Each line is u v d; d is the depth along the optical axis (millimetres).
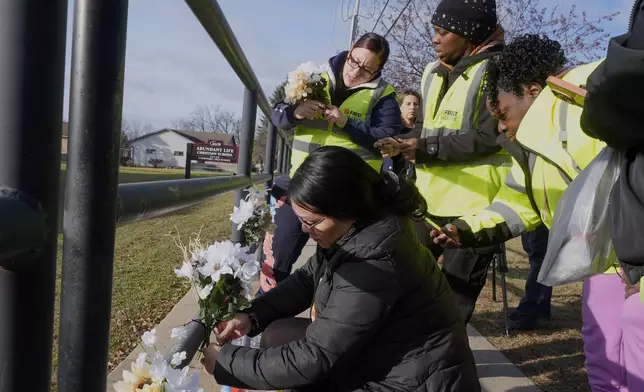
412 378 1734
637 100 1232
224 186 1922
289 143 5871
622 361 2404
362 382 1791
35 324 677
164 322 3863
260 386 1683
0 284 658
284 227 3035
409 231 1750
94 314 781
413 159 3023
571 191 1668
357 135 3107
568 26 12609
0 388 664
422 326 1735
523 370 3643
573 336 4336
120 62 787
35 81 648
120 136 804
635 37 1248
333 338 1644
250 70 2363
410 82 14031
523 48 2182
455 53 3084
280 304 2066
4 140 642
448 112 3029
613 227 1426
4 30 638
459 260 2965
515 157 2363
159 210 1129
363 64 3160
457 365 1777
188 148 15695
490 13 2971
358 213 1671
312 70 3061
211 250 1518
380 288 1649
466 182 3010
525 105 2223
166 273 5426
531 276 4484
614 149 1515
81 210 766
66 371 781
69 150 770
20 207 622
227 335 1837
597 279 2469
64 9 681
